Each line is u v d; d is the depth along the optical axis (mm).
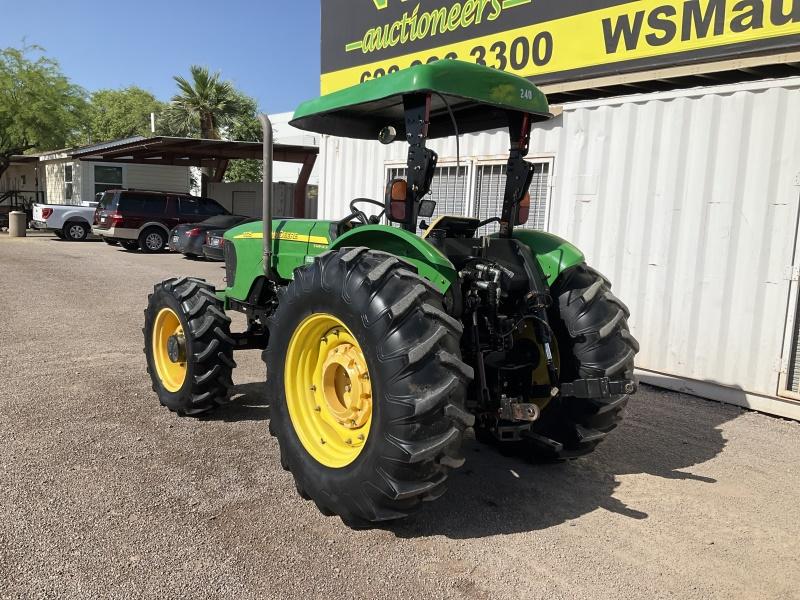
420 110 3172
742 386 5551
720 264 5637
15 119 25812
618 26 6500
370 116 4113
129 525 3086
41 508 3207
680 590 2768
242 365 6242
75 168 24594
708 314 5742
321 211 10406
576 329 3545
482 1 7746
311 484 3145
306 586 2670
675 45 6078
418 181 3215
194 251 15203
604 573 2873
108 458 3861
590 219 6582
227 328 4496
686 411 5414
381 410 2787
